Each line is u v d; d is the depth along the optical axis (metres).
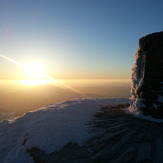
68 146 4.53
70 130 5.29
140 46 6.74
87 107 8.20
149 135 4.22
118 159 3.39
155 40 5.85
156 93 5.64
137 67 6.91
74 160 3.76
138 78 6.84
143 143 3.85
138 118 5.98
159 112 5.45
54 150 4.39
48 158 4.04
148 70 6.04
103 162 3.45
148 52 6.08
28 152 4.52
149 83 5.93
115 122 5.77
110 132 4.89
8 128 6.55
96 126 5.68
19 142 5.22
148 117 5.75
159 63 5.70
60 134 5.04
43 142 4.70
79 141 4.74
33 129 5.59
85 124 5.96
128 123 5.45
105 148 4.00
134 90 7.00
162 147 3.53
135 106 6.54
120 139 4.27
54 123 5.73
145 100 5.97
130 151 3.58
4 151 4.96
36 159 4.18
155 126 4.89
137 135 4.32
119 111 7.54
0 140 5.65
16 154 4.52
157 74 5.71
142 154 3.39
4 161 4.44
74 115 6.79
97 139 4.63
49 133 5.10
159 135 4.18
